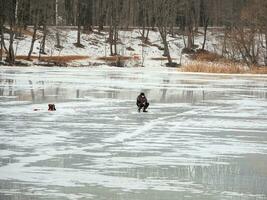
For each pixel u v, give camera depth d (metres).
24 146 31.30
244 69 143.62
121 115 46.19
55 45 184.75
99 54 188.75
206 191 22.39
